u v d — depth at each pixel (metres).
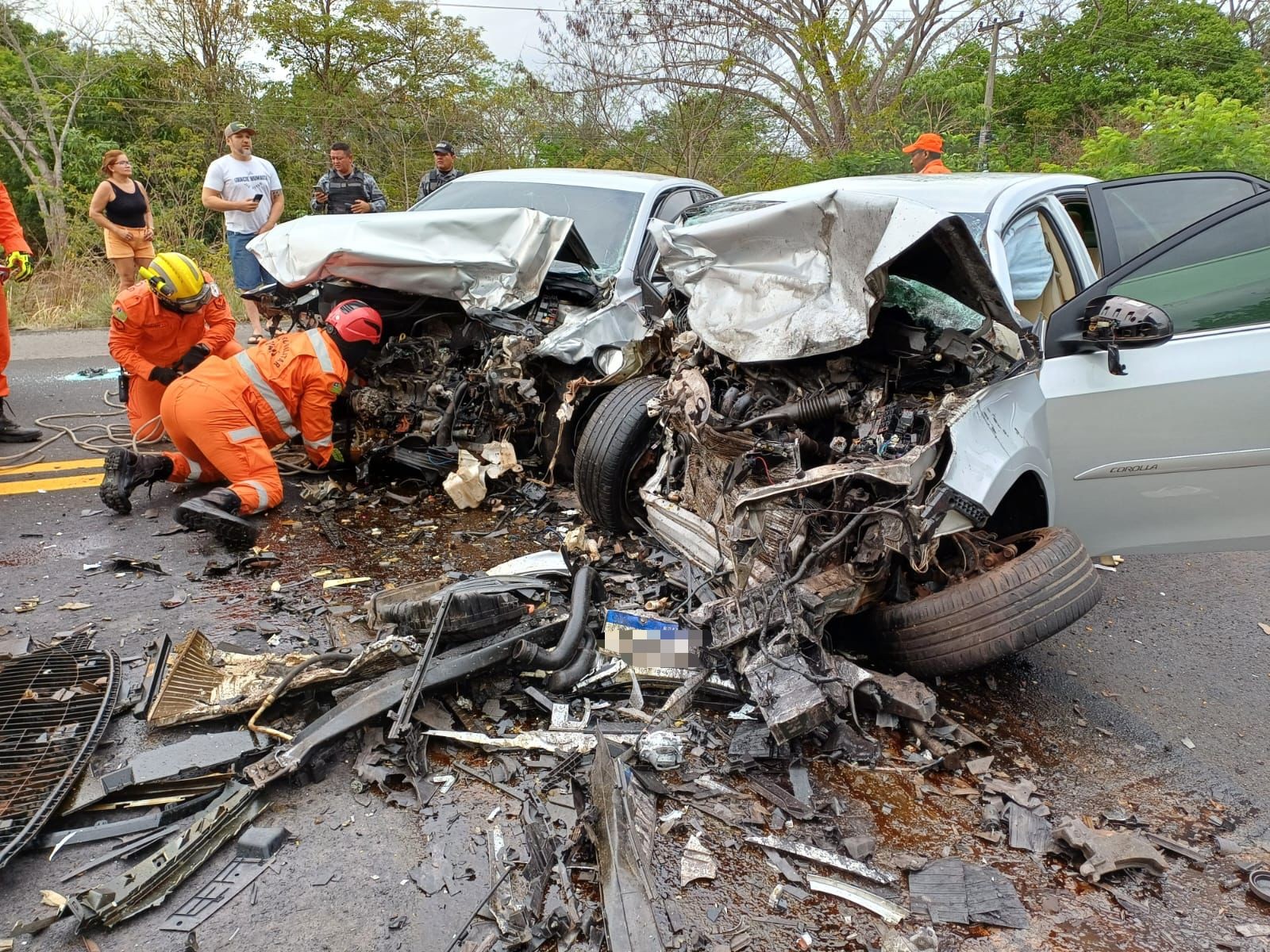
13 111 18.78
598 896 2.12
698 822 2.40
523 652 2.80
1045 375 3.40
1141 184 3.93
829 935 2.06
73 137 18.61
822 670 2.71
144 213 8.41
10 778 2.36
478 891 2.13
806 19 19.58
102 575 3.78
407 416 4.88
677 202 5.71
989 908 2.17
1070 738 3.00
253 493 4.23
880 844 2.39
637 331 4.68
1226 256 3.50
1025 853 2.40
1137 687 3.39
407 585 3.54
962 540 3.13
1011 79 22.72
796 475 2.92
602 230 5.40
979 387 2.98
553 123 18.88
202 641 2.92
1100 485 3.45
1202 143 12.69
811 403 3.13
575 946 1.97
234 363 4.37
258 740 2.54
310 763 2.49
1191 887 2.32
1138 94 20.64
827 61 19.16
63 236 16.28
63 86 19.38
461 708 2.79
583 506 4.19
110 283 11.94
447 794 2.46
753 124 19.39
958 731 2.89
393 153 19.56
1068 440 3.39
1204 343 3.38
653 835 2.30
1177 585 4.39
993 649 2.80
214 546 4.15
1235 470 3.39
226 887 2.11
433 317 4.98
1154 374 3.33
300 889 2.12
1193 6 22.48
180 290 4.66
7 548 4.01
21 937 1.95
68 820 2.30
